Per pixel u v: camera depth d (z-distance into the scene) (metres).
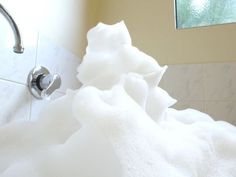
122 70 0.53
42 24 0.83
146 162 0.29
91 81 0.52
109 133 0.29
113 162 0.29
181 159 0.37
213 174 0.41
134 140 0.30
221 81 1.22
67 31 1.03
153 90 0.52
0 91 0.62
